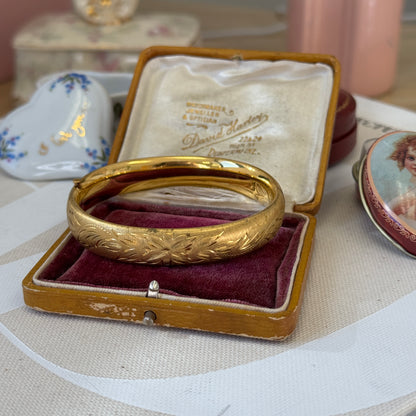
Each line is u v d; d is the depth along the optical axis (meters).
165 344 0.18
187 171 0.23
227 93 0.26
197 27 0.42
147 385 0.17
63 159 0.28
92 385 0.17
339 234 0.24
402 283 0.21
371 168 0.22
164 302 0.18
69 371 0.18
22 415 0.16
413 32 0.56
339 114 0.27
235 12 0.62
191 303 0.18
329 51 0.41
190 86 0.26
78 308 0.19
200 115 0.25
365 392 0.17
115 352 0.18
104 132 0.28
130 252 0.19
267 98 0.25
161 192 0.24
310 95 0.25
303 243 0.21
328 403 0.16
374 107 0.35
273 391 0.17
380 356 0.18
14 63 0.43
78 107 0.28
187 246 0.19
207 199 0.24
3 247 0.23
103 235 0.19
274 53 0.25
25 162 0.28
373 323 0.19
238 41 0.55
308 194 0.24
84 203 0.23
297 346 0.18
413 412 0.17
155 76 0.26
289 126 0.25
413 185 0.21
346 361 0.18
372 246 0.23
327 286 0.21
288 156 0.24
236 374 0.17
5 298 0.20
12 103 0.43
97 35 0.40
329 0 0.39
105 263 0.20
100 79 0.32
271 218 0.20
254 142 0.25
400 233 0.21
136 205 0.24
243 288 0.19
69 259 0.21
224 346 0.18
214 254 0.19
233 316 0.18
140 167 0.23
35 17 0.47
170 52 0.26
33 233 0.24
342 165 0.29
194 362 0.18
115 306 0.18
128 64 0.39
